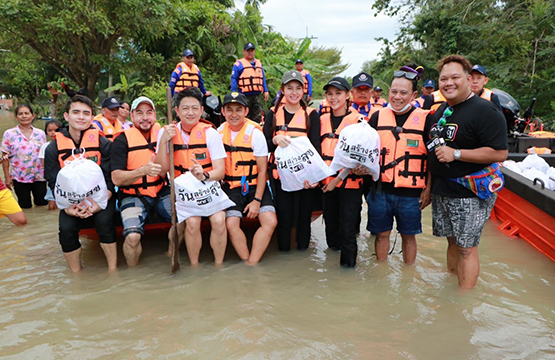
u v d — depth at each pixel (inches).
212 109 238.7
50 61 635.5
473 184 128.2
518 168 212.5
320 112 259.9
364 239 194.1
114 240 159.3
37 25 535.8
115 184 159.8
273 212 164.7
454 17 880.9
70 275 154.8
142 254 175.5
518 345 108.3
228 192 165.6
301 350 106.9
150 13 589.0
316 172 155.3
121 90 665.6
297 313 125.5
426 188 150.6
